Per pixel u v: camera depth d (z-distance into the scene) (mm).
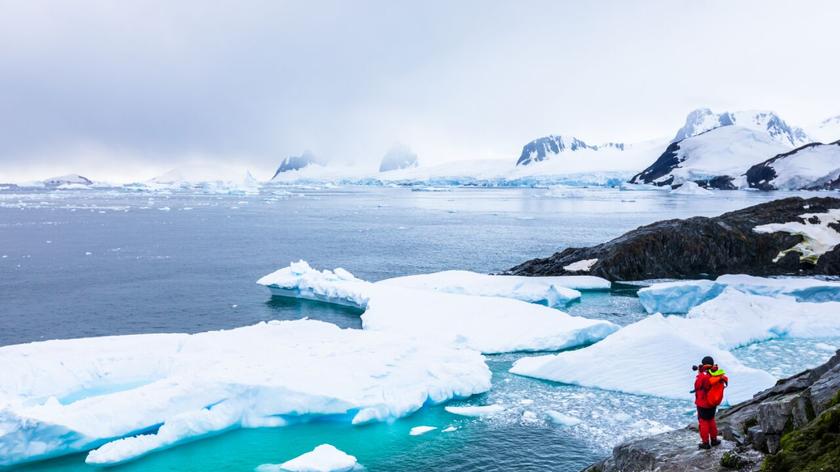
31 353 25531
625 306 43469
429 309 37938
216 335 29844
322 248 77000
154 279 55594
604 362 27766
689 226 54875
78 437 20500
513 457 20391
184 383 23234
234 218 125938
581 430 22391
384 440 21938
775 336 34500
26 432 19875
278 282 48938
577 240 84500
